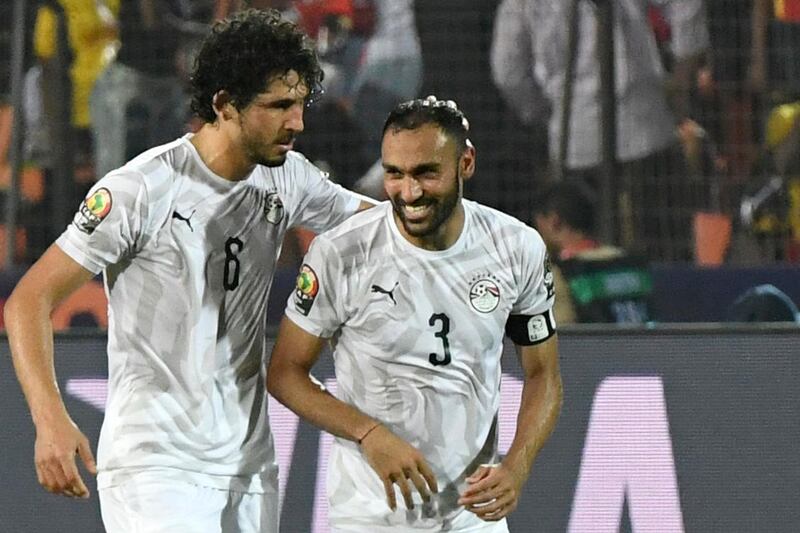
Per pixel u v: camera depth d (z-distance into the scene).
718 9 23.88
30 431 16.22
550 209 23.06
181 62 24.48
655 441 16.08
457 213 11.77
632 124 23.47
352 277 11.77
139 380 11.83
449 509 11.95
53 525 16.16
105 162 24.44
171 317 11.77
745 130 23.75
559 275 20.59
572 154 23.53
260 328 12.27
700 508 15.99
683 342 16.19
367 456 11.59
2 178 24.73
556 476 16.05
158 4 24.58
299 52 11.55
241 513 12.22
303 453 16.09
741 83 23.78
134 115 24.39
